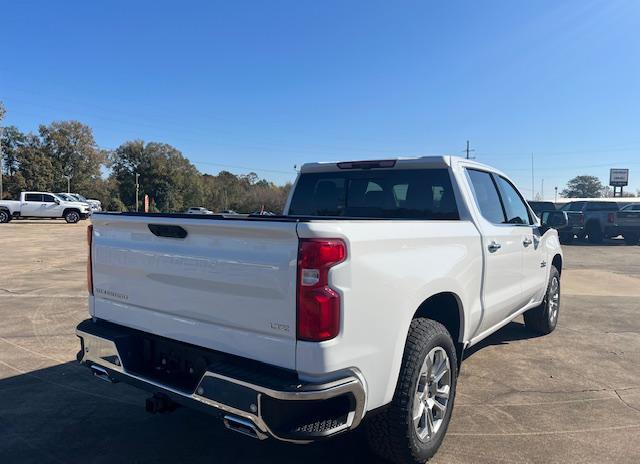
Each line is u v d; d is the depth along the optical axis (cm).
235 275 269
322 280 248
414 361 304
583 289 1022
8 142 9538
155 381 301
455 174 426
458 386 475
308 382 247
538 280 577
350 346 258
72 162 10006
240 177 11906
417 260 313
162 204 9619
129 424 395
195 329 291
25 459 342
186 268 293
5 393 455
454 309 378
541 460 342
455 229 371
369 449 337
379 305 276
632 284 1083
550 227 586
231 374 258
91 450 355
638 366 535
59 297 890
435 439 332
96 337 340
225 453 350
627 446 363
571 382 487
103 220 348
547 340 629
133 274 329
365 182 477
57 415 411
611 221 2155
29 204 3491
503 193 505
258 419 246
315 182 508
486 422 399
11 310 780
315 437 246
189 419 404
